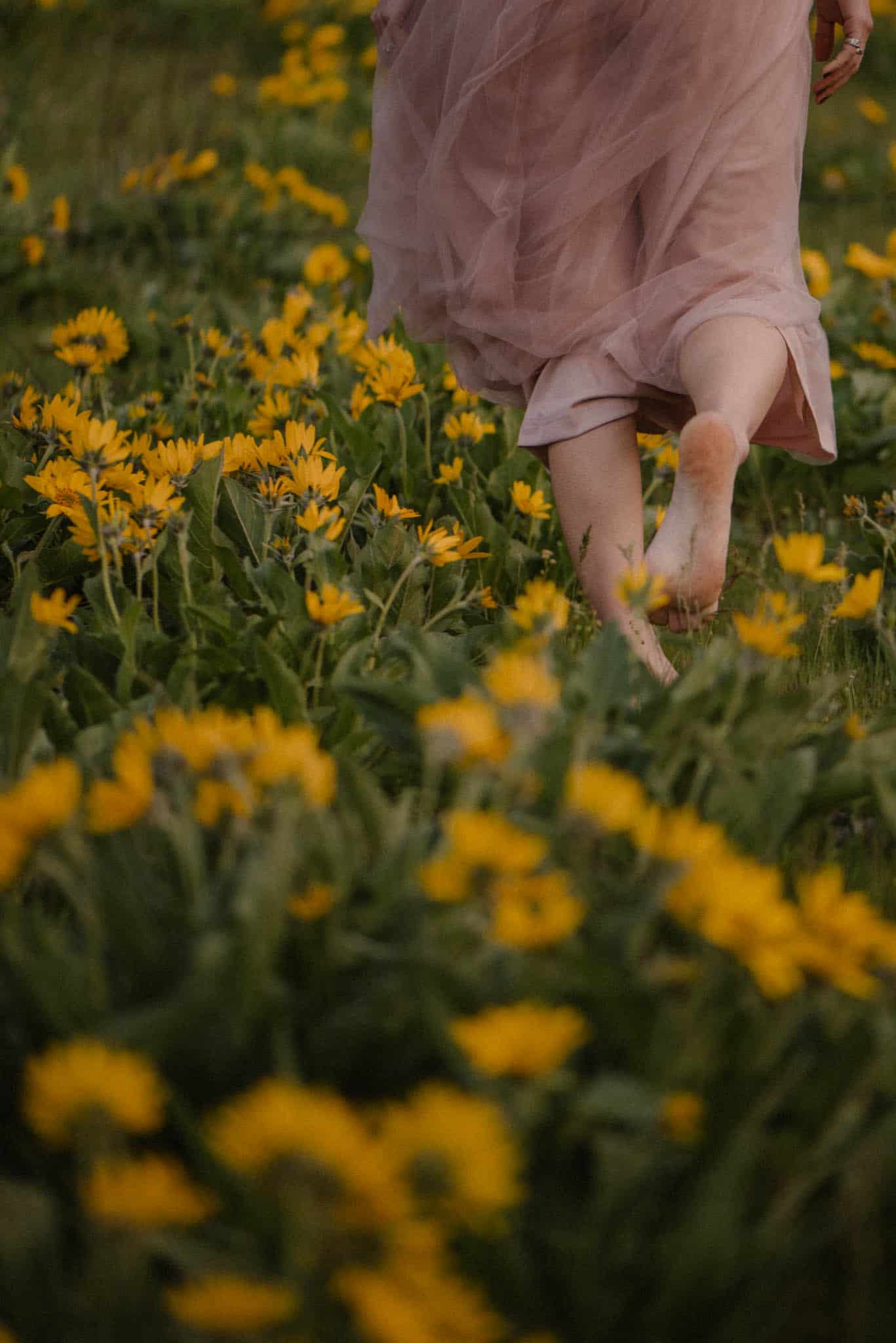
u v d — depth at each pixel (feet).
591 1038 8.41
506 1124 8.03
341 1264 7.86
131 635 10.09
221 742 8.70
